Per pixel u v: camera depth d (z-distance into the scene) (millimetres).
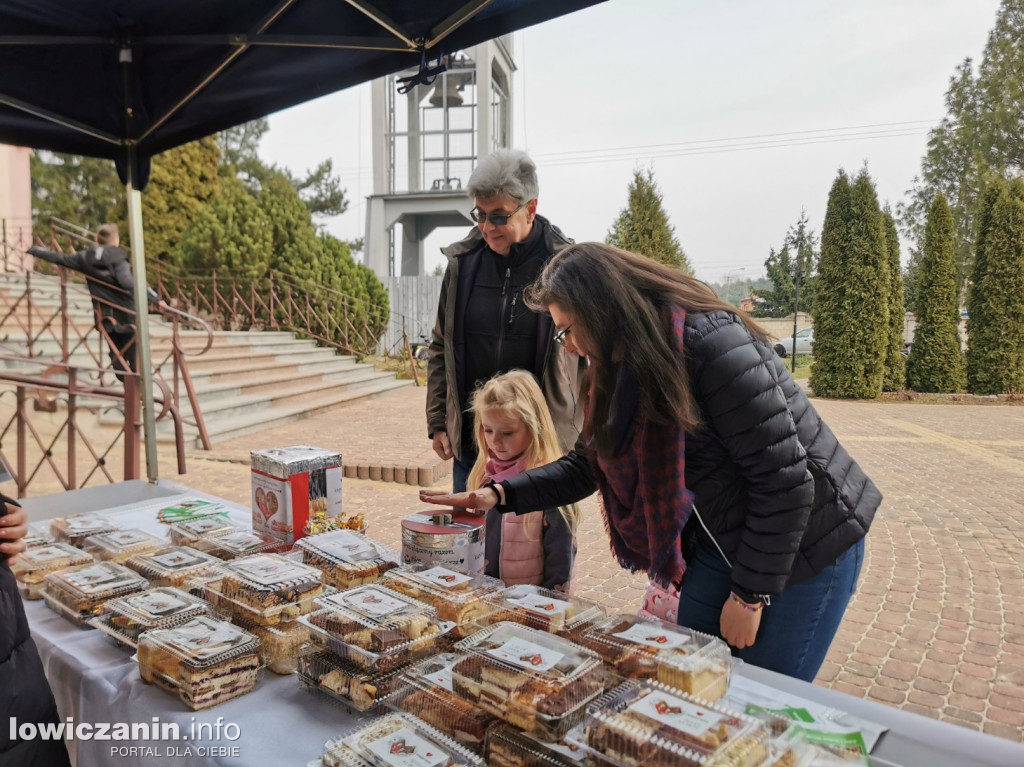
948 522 5039
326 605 1126
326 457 1680
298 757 894
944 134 22031
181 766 947
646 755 757
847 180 13031
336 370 11094
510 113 18312
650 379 1125
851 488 1279
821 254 13453
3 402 6352
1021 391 13281
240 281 12656
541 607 1140
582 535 4703
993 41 20906
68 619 1351
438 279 16578
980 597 3717
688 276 1261
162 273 12703
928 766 828
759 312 26047
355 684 991
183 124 2783
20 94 2475
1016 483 6195
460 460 2340
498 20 1895
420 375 13234
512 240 2033
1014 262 13180
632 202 14992
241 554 1507
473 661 952
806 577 1251
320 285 13102
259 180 21141
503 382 1764
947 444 8164
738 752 748
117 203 14781
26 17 2191
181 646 1061
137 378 3391
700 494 1250
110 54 2508
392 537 4348
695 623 1362
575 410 2162
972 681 2848
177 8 2150
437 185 17734
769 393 1124
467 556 1408
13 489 4746
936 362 13711
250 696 1063
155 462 2926
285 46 2240
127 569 1430
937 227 13625
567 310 1163
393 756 832
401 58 2170
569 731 852
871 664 2992
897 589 3828
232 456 5973
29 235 12570
